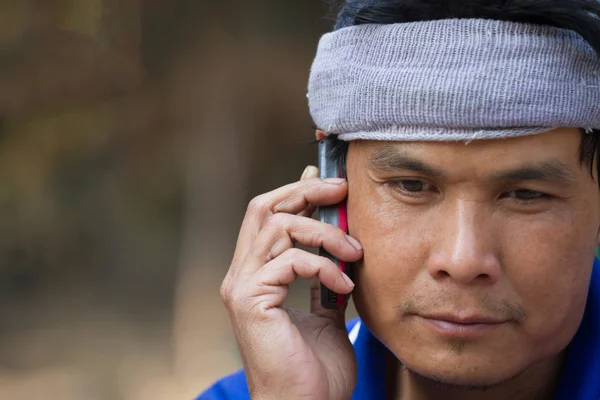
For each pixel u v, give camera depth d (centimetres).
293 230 194
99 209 1510
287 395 186
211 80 1204
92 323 1307
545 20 162
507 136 160
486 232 164
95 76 1157
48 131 1320
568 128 164
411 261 171
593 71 164
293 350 188
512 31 161
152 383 1083
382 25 172
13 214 1462
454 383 171
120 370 1120
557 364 193
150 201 1519
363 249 182
